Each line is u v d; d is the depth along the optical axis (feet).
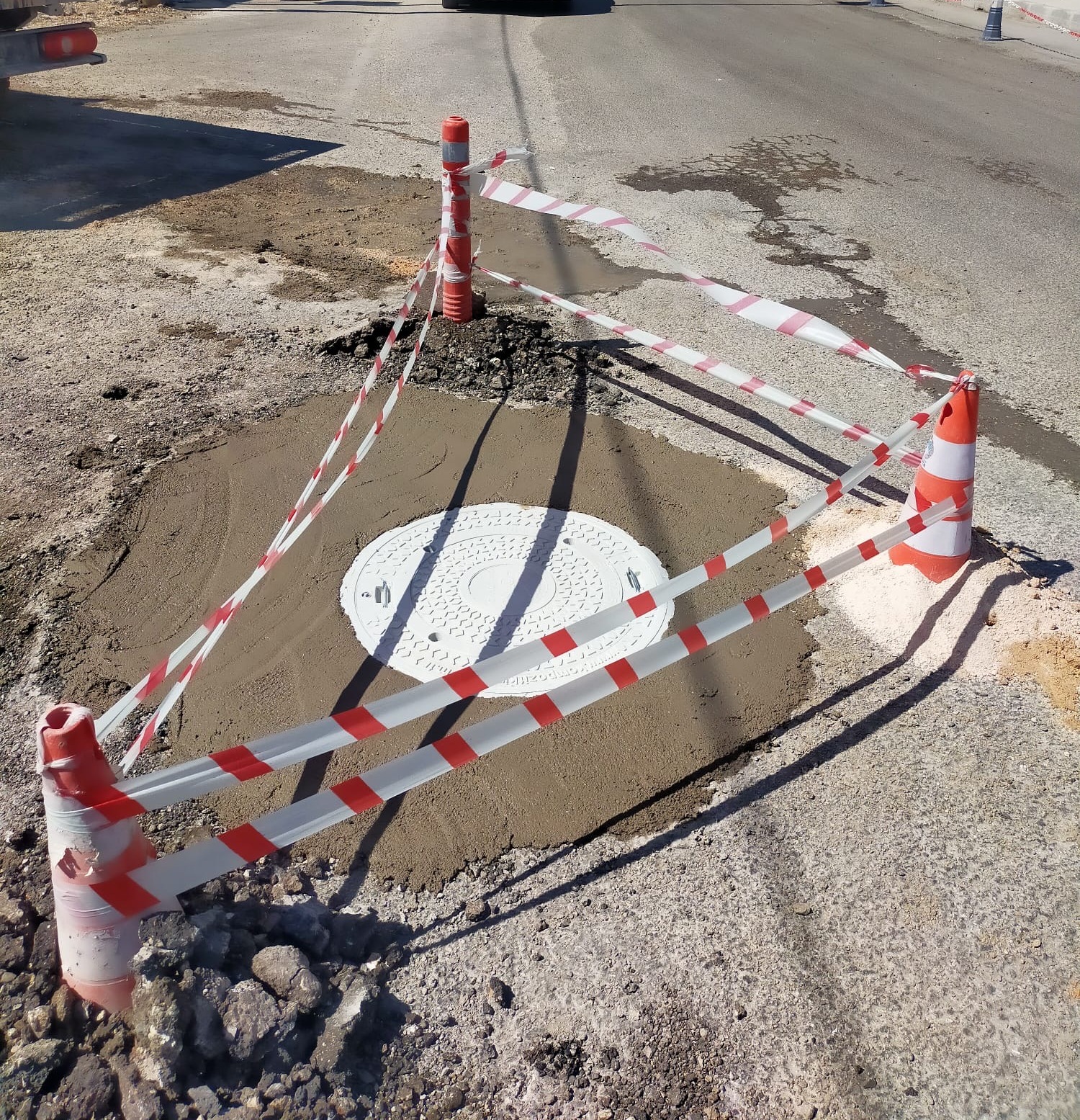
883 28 56.13
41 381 17.53
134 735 10.66
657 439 16.37
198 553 13.37
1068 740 10.99
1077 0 60.80
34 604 12.42
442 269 19.20
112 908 7.57
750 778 10.50
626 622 9.86
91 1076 7.41
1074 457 16.57
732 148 33.63
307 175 29.27
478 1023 8.25
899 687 11.65
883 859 9.66
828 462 15.97
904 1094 7.82
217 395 17.19
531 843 9.76
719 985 8.55
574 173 30.48
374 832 9.78
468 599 12.66
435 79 41.50
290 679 11.43
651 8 59.57
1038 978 8.65
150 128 33.17
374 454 15.56
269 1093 7.44
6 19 30.76
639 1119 7.63
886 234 26.63
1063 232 27.27
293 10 55.83
